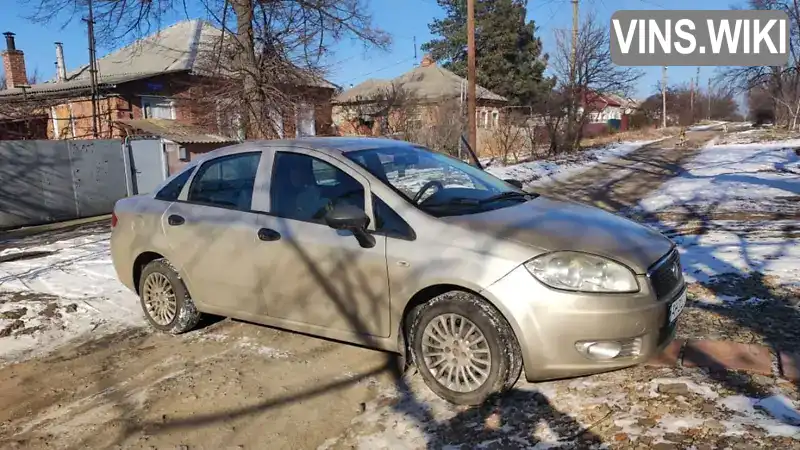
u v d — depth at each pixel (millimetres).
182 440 3316
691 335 4164
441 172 4383
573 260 3234
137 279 5301
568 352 3188
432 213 3697
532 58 45312
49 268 7484
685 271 5805
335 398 3719
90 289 6375
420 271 3508
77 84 23234
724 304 4777
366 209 3828
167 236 4844
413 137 22469
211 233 4531
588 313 3141
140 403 3781
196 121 18422
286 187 4270
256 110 15664
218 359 4418
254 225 4293
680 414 3109
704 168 18891
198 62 18047
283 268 4125
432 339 3576
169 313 4984
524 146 28031
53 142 14430
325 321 4027
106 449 3266
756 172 16594
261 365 4266
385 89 28844
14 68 29734
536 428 3146
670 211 10266
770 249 6484
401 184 3941
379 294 3705
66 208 14742
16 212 13602
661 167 20328
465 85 30891
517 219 3664
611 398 3350
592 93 32875
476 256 3371
